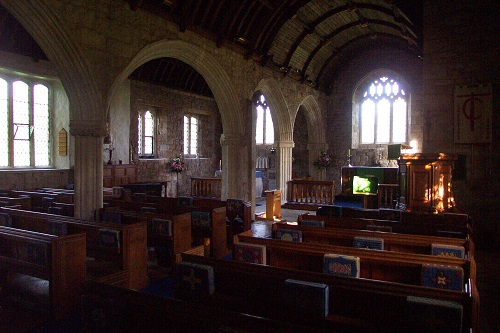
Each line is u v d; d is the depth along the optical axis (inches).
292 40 556.1
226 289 155.3
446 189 309.9
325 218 275.1
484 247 362.3
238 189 477.7
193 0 377.1
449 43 381.1
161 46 357.7
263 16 466.9
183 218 268.5
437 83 385.4
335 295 134.3
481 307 213.9
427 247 209.2
